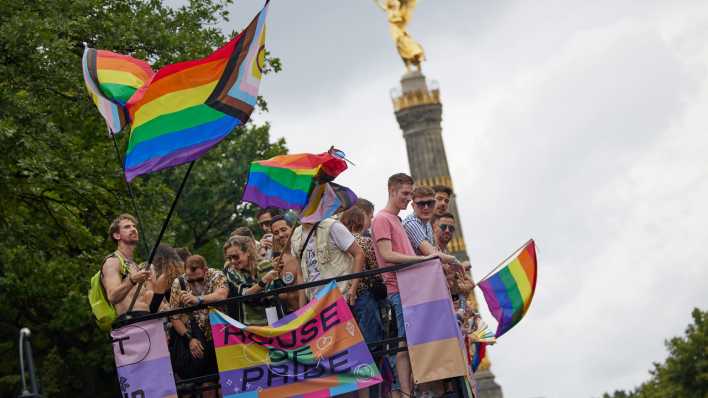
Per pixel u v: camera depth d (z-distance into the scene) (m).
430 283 13.01
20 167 25.45
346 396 13.48
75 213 29.47
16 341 34.41
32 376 9.87
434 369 12.88
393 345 13.85
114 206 28.88
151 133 12.83
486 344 16.66
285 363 12.88
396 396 13.99
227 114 12.87
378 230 13.38
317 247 13.87
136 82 14.12
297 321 12.92
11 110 24.95
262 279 14.23
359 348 12.88
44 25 25.20
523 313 15.47
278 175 14.09
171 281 14.23
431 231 14.35
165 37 28.41
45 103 26.36
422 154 85.12
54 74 25.55
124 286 12.87
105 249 30.08
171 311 12.96
